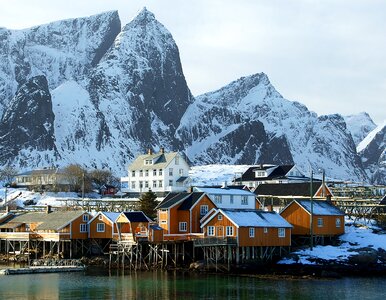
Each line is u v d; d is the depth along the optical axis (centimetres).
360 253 11519
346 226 13525
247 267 11219
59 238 12950
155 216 14125
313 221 12406
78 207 17450
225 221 11444
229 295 9181
